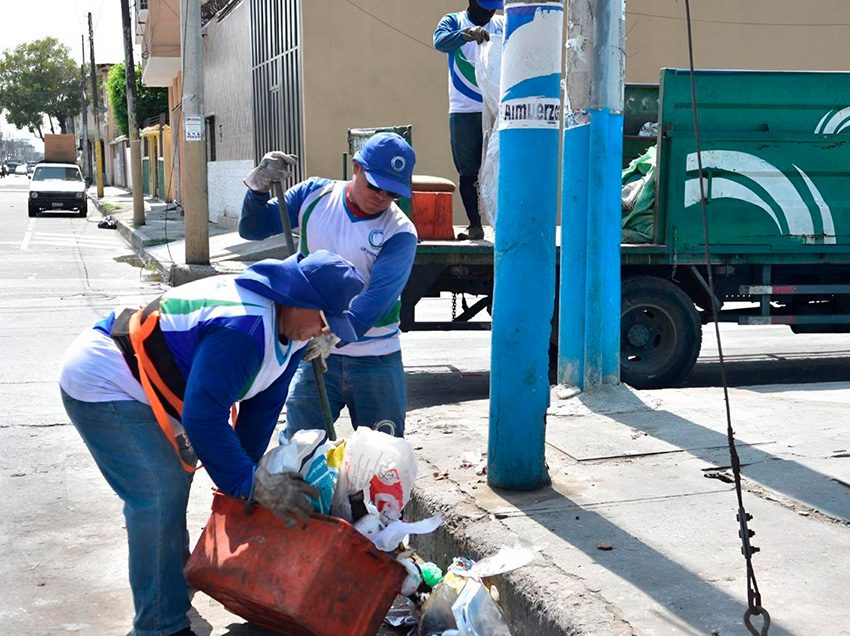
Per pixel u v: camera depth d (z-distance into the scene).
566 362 6.62
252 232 4.30
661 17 16.81
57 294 13.81
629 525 4.00
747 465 4.82
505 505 4.29
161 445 3.37
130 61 24.91
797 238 8.10
